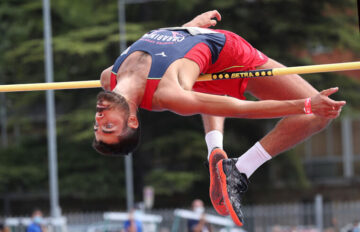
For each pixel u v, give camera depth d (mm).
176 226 45625
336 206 53531
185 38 13000
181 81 12398
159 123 67250
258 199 72375
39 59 65250
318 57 73562
